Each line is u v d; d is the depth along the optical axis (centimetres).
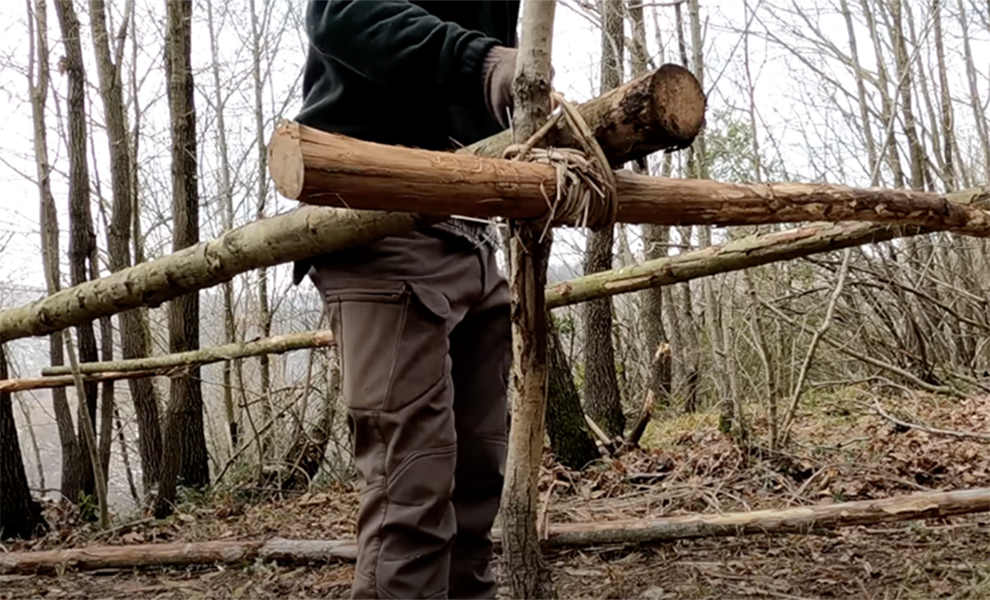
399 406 150
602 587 267
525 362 140
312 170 103
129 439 1078
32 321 278
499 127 164
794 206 169
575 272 791
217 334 1060
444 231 158
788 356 675
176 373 518
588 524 312
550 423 525
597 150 123
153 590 315
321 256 160
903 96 942
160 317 986
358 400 152
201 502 564
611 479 459
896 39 955
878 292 699
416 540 151
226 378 744
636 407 948
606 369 641
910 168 973
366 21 134
